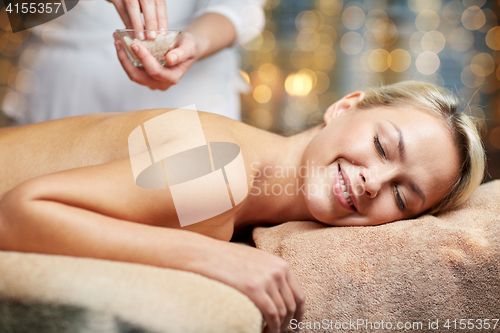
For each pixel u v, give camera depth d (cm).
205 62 133
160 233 57
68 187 56
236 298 50
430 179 84
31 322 46
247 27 134
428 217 82
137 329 45
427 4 312
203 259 56
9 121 142
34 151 80
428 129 84
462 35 318
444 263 71
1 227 54
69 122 87
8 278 46
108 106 128
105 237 54
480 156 90
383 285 70
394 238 73
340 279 70
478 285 71
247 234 103
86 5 121
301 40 302
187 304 47
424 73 315
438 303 70
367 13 308
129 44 90
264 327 58
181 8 129
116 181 60
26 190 54
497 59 320
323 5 301
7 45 204
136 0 88
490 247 72
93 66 124
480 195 94
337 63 308
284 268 59
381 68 311
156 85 101
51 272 46
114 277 47
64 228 53
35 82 127
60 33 123
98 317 45
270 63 299
